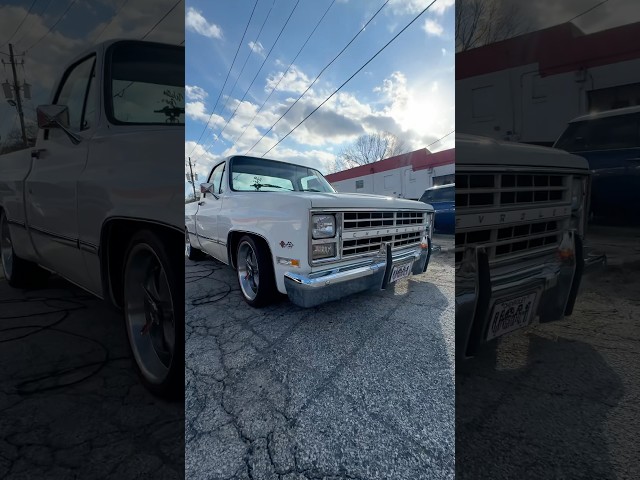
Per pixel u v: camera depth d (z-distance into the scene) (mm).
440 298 3189
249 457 1366
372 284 2645
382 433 1484
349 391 1769
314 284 2287
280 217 2518
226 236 3342
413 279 3939
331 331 2473
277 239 2543
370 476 1276
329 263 2436
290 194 2574
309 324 2592
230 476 1281
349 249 2561
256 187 3531
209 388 1816
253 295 2977
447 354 2107
